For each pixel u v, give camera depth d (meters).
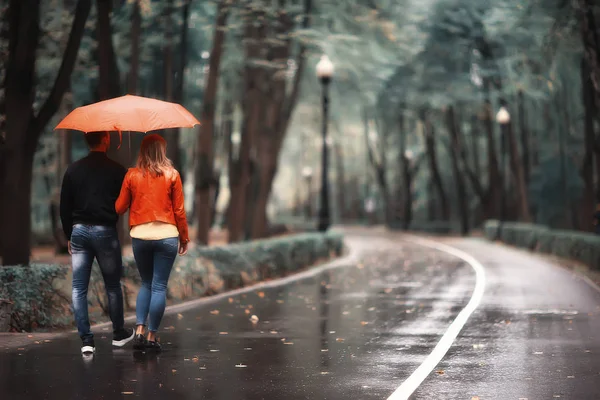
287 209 112.62
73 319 13.25
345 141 98.94
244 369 9.81
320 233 34.66
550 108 59.03
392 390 8.68
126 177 10.95
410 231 72.69
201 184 27.77
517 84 40.75
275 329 13.30
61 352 10.85
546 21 30.11
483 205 59.12
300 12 28.50
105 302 14.30
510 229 43.59
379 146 80.81
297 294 19.12
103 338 12.05
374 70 33.94
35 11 16.19
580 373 9.61
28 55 16.14
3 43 19.84
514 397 8.36
